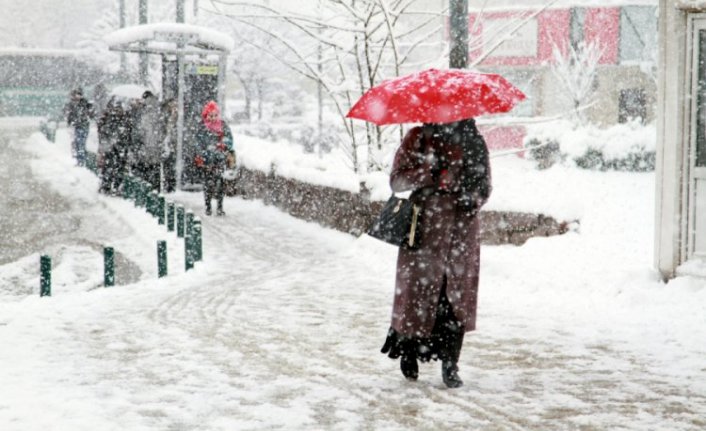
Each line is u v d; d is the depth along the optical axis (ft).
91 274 96.94
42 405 41.83
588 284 69.92
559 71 247.29
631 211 100.07
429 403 42.39
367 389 45.06
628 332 56.95
